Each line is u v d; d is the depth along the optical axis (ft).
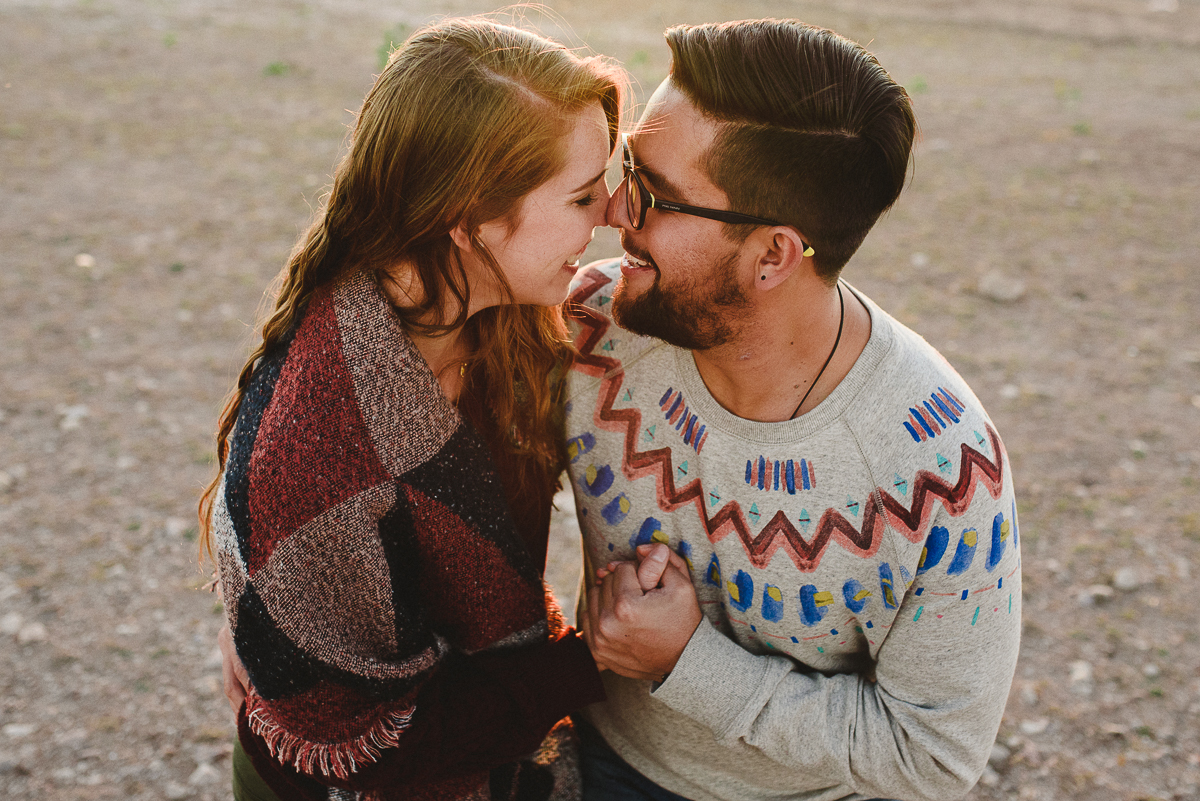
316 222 4.38
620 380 5.19
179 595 11.35
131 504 12.74
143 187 22.93
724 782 5.47
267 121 27.73
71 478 13.15
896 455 4.50
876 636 4.86
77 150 24.71
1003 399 16.22
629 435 5.15
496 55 3.93
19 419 14.29
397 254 4.14
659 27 39.37
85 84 29.43
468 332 4.85
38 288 18.06
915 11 47.88
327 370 4.05
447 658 4.87
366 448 4.07
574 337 5.35
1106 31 46.50
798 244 4.35
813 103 4.20
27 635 10.55
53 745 9.33
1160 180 26.91
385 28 38.04
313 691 4.13
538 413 5.12
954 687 4.71
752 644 5.19
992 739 4.95
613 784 5.70
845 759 4.86
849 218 4.39
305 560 4.02
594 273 5.59
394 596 4.24
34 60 31.12
